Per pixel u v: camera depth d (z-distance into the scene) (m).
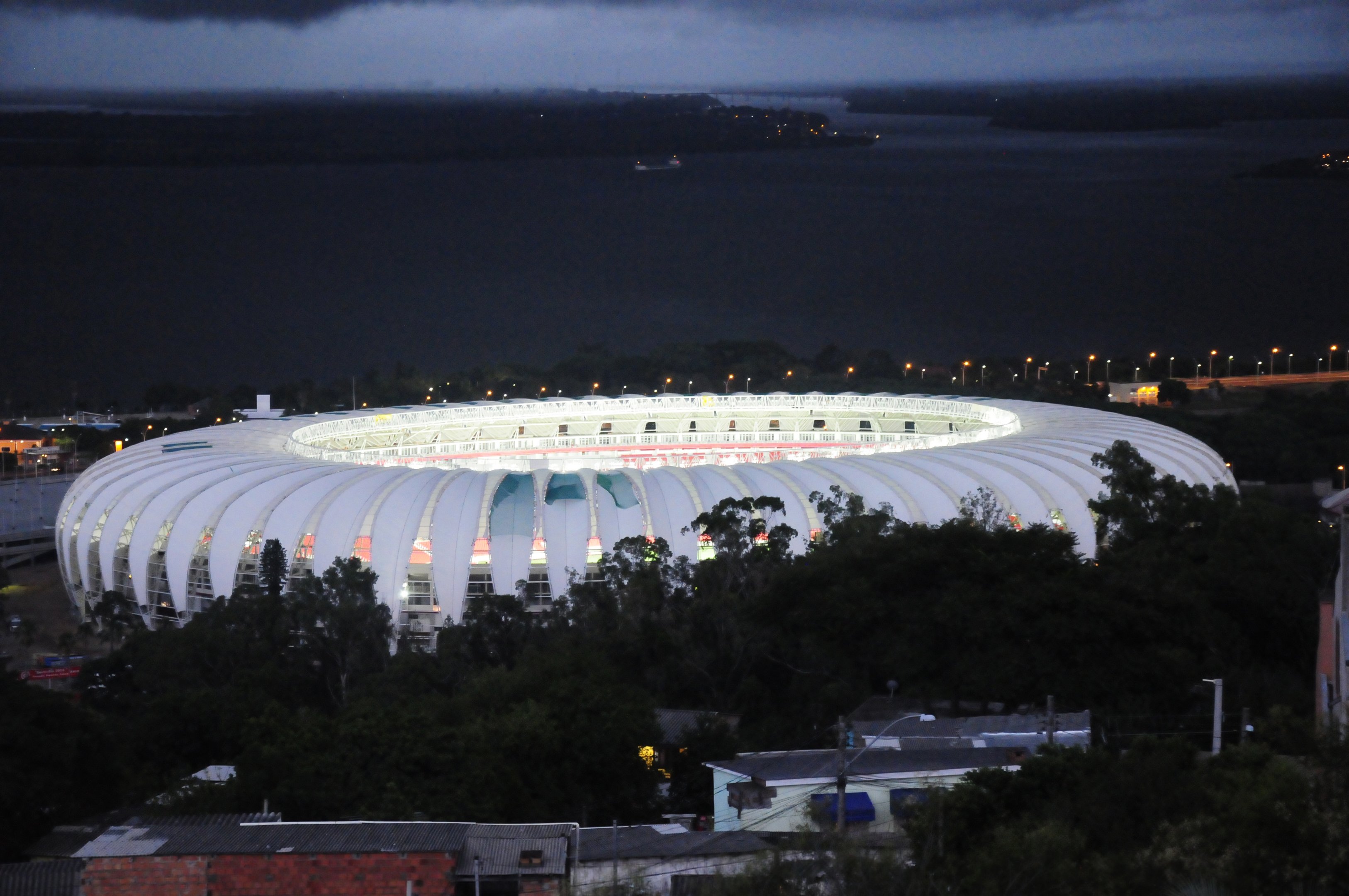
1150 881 59.84
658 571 137.38
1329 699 82.81
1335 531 123.62
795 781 77.69
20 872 70.06
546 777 90.56
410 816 81.25
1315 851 59.38
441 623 153.50
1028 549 110.88
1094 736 89.75
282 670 129.88
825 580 111.81
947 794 70.38
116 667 135.88
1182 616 106.50
